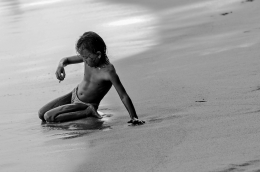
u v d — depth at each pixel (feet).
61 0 94.68
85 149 21.93
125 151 20.94
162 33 53.47
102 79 27.30
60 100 28.84
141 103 28.96
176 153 19.85
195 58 39.19
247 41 42.14
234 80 30.91
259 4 59.52
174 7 69.82
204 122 23.67
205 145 20.33
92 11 77.00
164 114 26.23
